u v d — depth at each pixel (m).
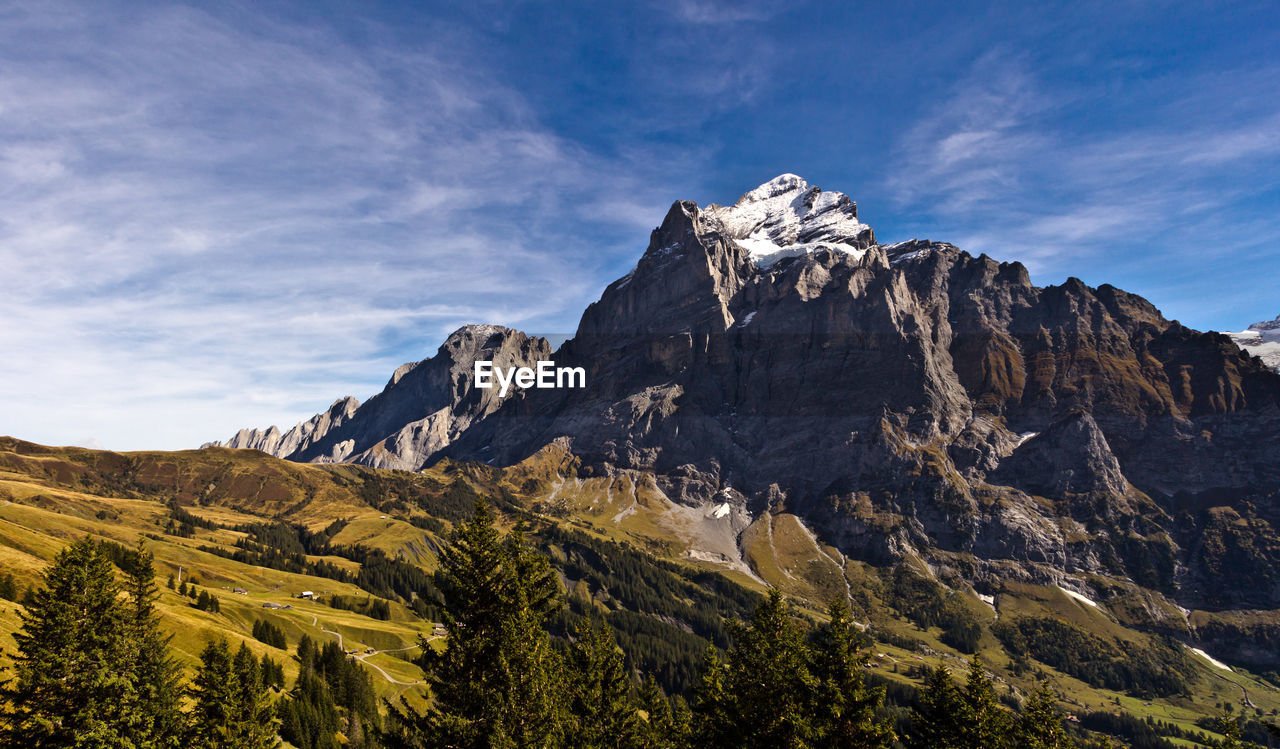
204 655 70.50
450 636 41.28
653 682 79.62
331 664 129.50
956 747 53.72
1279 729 52.34
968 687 57.06
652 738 61.12
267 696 72.56
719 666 59.34
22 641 58.59
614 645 61.47
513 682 38.81
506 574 41.75
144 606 73.25
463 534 42.28
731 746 47.25
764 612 51.44
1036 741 57.34
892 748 43.31
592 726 54.94
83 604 62.12
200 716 67.44
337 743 106.44
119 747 56.31
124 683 59.66
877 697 43.91
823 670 45.97
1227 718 57.75
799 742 42.25
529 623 41.06
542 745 37.47
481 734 37.19
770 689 44.91
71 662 59.03
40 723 54.44
